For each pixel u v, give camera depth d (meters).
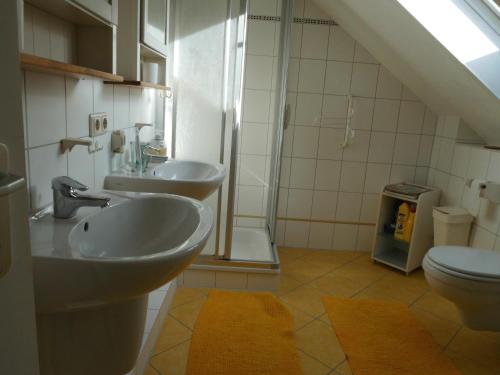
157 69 1.89
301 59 2.77
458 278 1.67
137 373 1.46
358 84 2.80
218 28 2.10
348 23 2.56
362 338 1.89
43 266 0.76
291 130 2.89
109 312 1.04
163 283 0.84
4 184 0.43
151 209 1.25
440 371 1.68
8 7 0.46
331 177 2.96
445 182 2.70
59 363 1.02
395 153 2.92
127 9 1.53
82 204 1.01
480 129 2.47
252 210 3.06
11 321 0.50
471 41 1.97
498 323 1.76
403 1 1.92
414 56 2.31
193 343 1.76
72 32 1.25
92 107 1.38
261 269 2.31
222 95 2.17
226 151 2.22
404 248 2.94
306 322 2.02
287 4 2.48
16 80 0.48
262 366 1.64
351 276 2.62
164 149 2.04
